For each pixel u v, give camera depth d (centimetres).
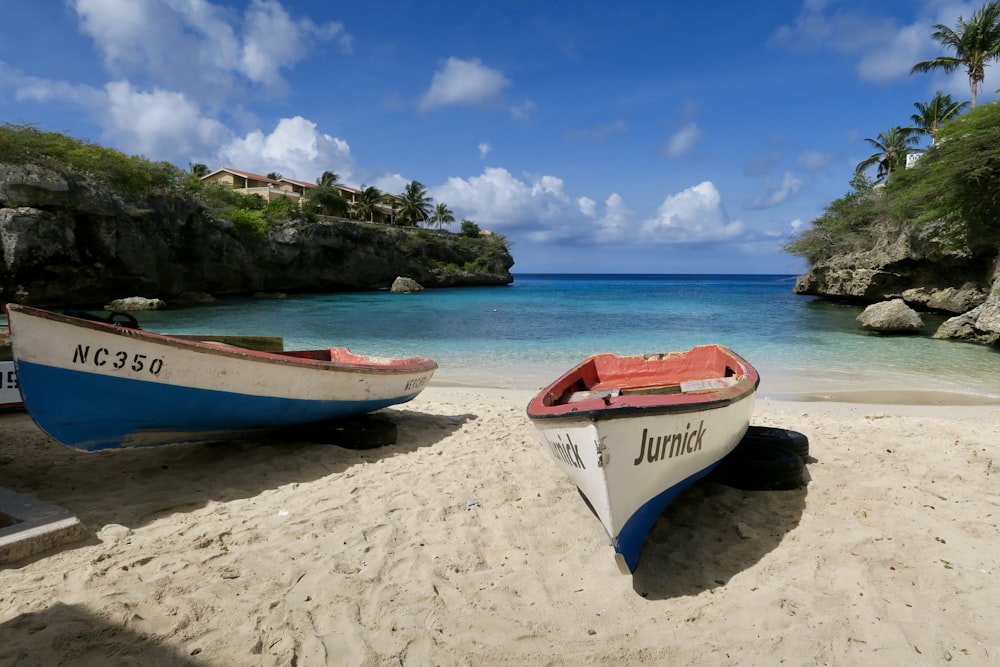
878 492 538
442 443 711
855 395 1127
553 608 350
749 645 313
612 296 5356
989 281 2791
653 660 302
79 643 288
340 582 368
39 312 447
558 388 586
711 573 398
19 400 725
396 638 314
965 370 1426
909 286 3447
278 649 298
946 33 3844
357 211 8106
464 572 392
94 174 3422
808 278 4956
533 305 4016
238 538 425
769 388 1198
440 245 7562
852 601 359
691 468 445
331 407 663
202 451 644
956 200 2611
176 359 514
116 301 3494
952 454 657
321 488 539
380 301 4447
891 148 5119
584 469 394
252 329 2452
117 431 521
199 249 4375
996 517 483
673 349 1781
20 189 3008
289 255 5209
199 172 7375
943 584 378
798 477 556
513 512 493
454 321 2808
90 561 373
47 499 480
